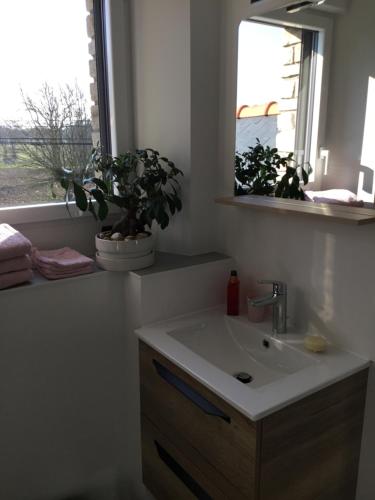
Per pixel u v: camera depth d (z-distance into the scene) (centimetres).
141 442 175
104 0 177
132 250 160
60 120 178
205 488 134
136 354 168
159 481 165
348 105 123
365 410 135
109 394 180
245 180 163
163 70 170
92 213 168
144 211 167
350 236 129
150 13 170
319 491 129
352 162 124
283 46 139
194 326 162
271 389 117
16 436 159
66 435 172
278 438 114
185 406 138
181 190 175
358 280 129
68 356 164
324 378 122
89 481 185
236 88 160
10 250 141
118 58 182
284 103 141
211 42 162
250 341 157
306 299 148
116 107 186
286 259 153
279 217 153
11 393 153
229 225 176
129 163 168
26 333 151
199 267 169
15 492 164
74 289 158
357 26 118
